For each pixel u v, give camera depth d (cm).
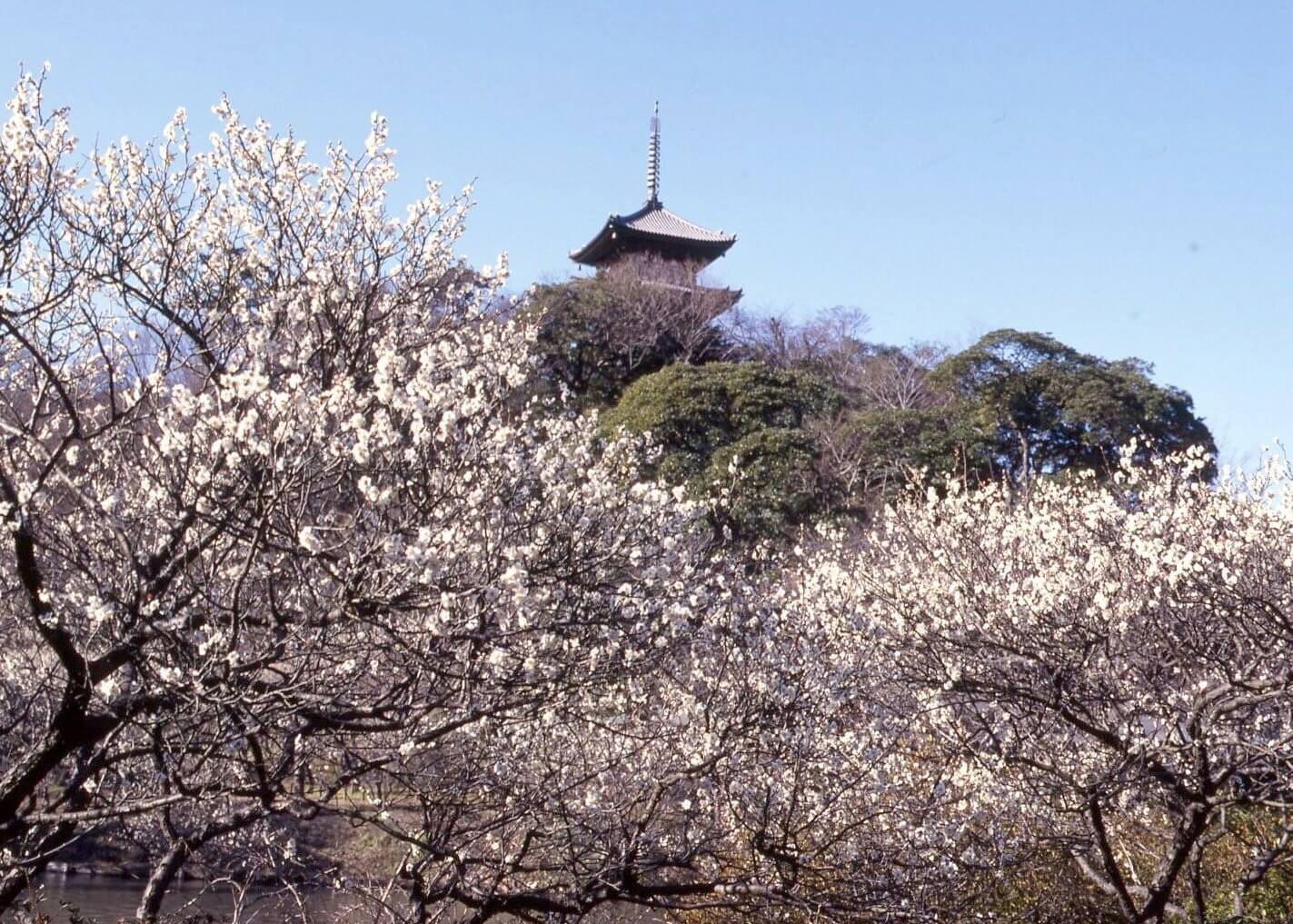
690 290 3622
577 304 3198
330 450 513
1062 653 830
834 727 759
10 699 645
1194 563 782
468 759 680
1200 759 755
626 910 880
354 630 523
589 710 697
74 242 580
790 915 754
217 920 730
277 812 554
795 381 2577
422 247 658
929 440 2481
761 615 737
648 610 602
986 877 840
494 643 534
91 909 909
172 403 507
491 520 544
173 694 503
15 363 612
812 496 2255
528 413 679
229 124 631
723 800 758
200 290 608
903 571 1080
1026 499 1205
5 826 501
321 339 596
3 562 617
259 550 510
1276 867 923
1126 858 976
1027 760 810
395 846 914
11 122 526
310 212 639
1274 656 767
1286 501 906
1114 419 2641
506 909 655
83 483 601
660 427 2412
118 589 542
